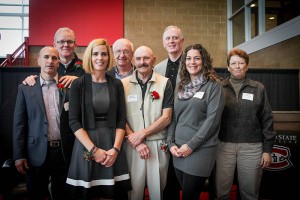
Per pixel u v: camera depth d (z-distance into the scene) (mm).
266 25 5355
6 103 3477
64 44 2482
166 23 6910
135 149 2137
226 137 2236
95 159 1884
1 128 3352
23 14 8383
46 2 6574
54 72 2189
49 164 2137
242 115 2211
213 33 7031
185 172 2002
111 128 1998
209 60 2105
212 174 2377
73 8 6637
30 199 2146
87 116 1961
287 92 4070
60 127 2062
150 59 2203
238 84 2309
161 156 2178
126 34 6816
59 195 2207
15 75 3707
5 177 2291
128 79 2256
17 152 2100
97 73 2018
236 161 2250
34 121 2125
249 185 2209
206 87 2035
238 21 6629
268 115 2225
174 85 2545
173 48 2627
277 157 2533
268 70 4059
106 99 1995
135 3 6840
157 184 2127
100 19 6707
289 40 4355
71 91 1980
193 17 6980
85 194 1875
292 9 4375
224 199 2273
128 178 2029
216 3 7043
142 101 2186
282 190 2545
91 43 2004
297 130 2531
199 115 2020
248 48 5824
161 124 2104
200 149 1982
